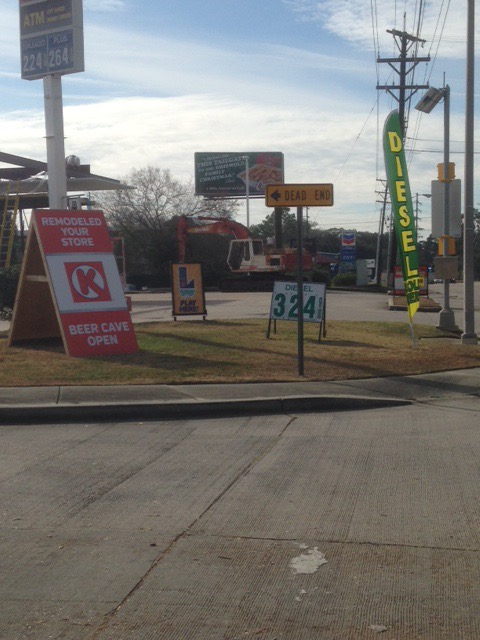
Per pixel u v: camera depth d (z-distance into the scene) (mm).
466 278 17156
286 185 12281
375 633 4301
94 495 6852
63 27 18578
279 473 7508
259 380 12086
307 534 5832
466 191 17141
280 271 47031
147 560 5359
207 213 69438
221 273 54844
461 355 14852
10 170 32188
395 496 6734
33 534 5895
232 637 4273
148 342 15906
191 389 11453
